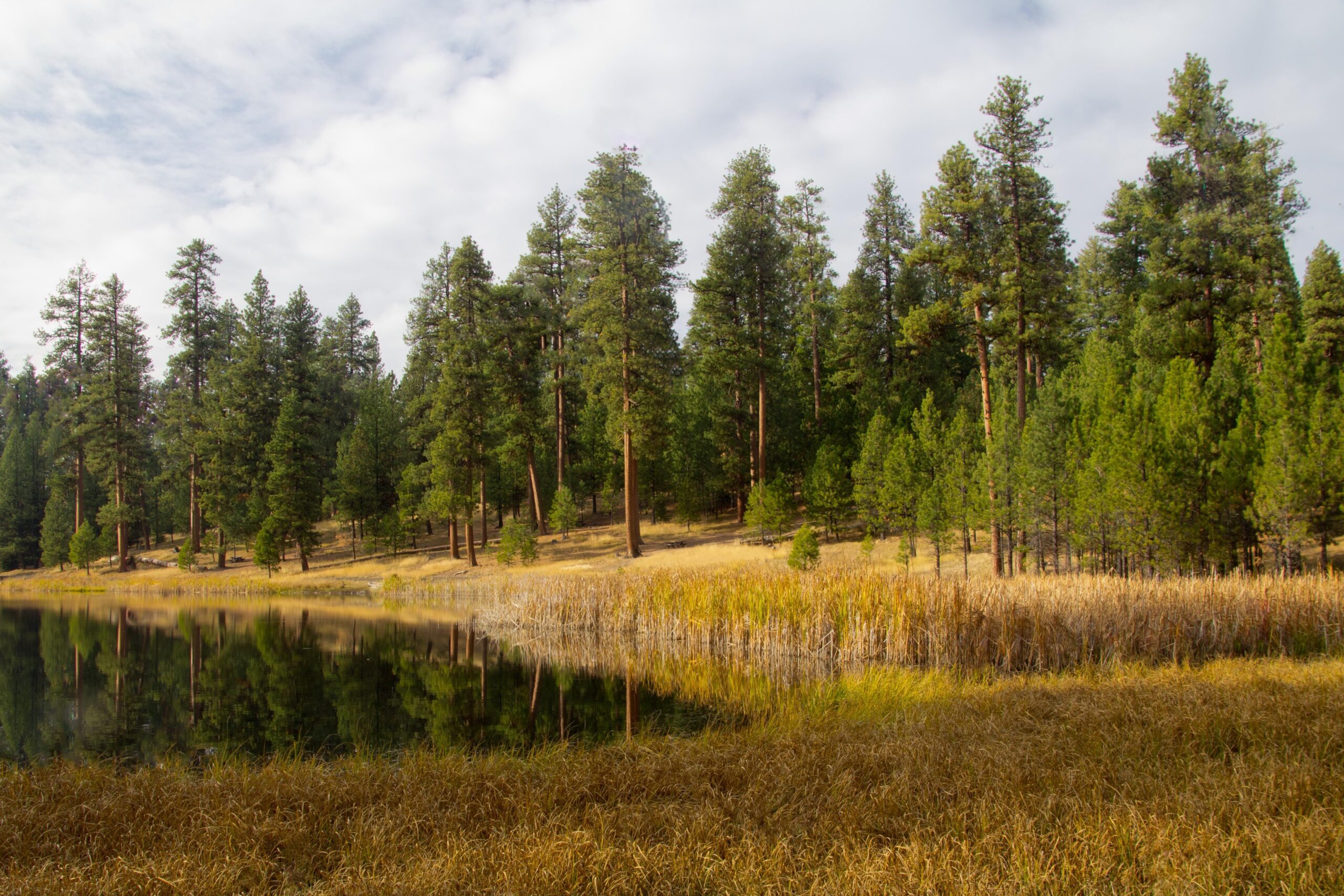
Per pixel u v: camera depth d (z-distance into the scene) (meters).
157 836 6.18
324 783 7.21
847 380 51.31
